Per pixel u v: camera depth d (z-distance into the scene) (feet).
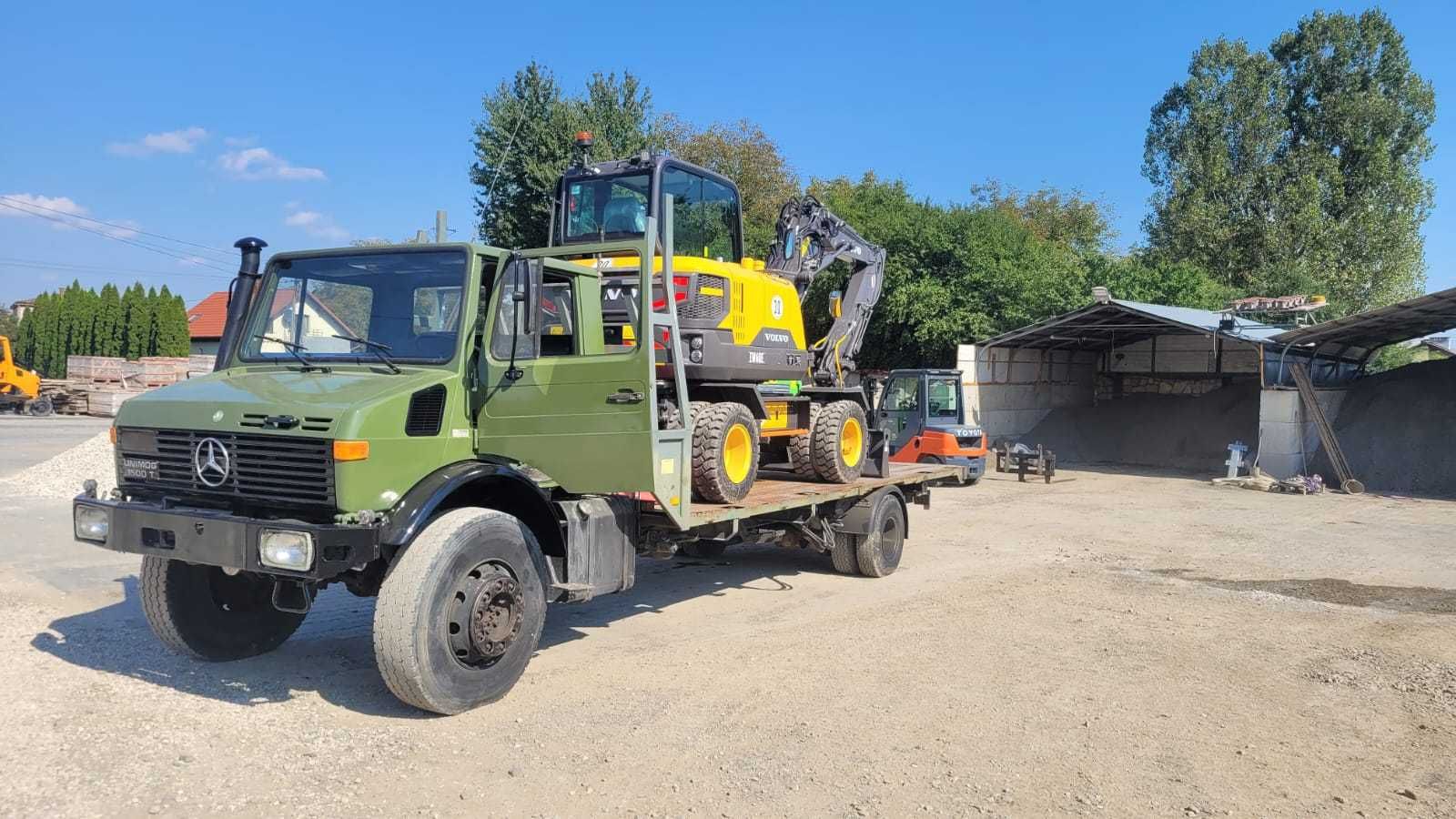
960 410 65.41
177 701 17.52
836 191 127.13
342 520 16.12
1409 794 14.49
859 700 18.51
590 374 19.10
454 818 13.12
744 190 114.52
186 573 19.35
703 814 13.38
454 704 16.96
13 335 195.21
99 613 23.70
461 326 18.76
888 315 89.86
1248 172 121.80
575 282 19.98
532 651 18.54
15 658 19.72
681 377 20.33
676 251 26.86
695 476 22.79
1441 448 65.46
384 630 16.21
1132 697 19.03
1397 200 118.52
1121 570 33.78
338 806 13.37
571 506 19.48
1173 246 125.08
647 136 86.17
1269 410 65.72
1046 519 47.75
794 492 27.48
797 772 14.94
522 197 79.97
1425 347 114.21
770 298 27.99
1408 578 32.71
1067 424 89.10
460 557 16.93
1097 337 87.86
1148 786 14.69
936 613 26.21
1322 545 40.09
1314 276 117.08
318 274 20.34
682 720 17.19
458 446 18.57
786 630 24.11
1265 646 23.25
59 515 38.65
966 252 88.17
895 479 32.71
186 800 13.38
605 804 13.65
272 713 17.04
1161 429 84.07
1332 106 119.14
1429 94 118.62
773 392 28.35
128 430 18.11
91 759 14.64
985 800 14.06
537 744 15.87
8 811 12.77
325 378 18.47
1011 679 20.08
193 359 126.82
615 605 26.94
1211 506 53.83
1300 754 16.15
